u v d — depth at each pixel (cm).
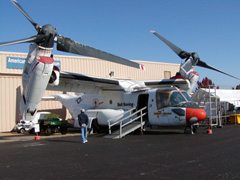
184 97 1304
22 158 743
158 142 997
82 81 1374
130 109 1394
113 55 1253
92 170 586
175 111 1248
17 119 1859
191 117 1207
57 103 2073
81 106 1661
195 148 834
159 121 1299
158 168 588
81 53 1198
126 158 707
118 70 2370
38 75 1079
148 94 1357
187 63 1641
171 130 1518
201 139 1048
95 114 1515
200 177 511
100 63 2262
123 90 1484
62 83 1395
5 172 583
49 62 1069
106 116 1455
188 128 1272
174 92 1304
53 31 1078
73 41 1184
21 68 1894
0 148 957
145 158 700
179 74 1659
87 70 2186
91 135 1389
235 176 512
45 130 1495
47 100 2028
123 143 1002
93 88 1538
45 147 949
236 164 610
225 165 601
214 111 1920
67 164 651
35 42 1079
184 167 591
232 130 1441
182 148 840
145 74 2547
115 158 711
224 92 2592
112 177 526
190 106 1240
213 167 585
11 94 1848
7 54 1845
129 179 509
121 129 1241
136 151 811
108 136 1226
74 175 547
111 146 932
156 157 709
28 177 539
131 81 1577
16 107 1862
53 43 1098
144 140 1073
